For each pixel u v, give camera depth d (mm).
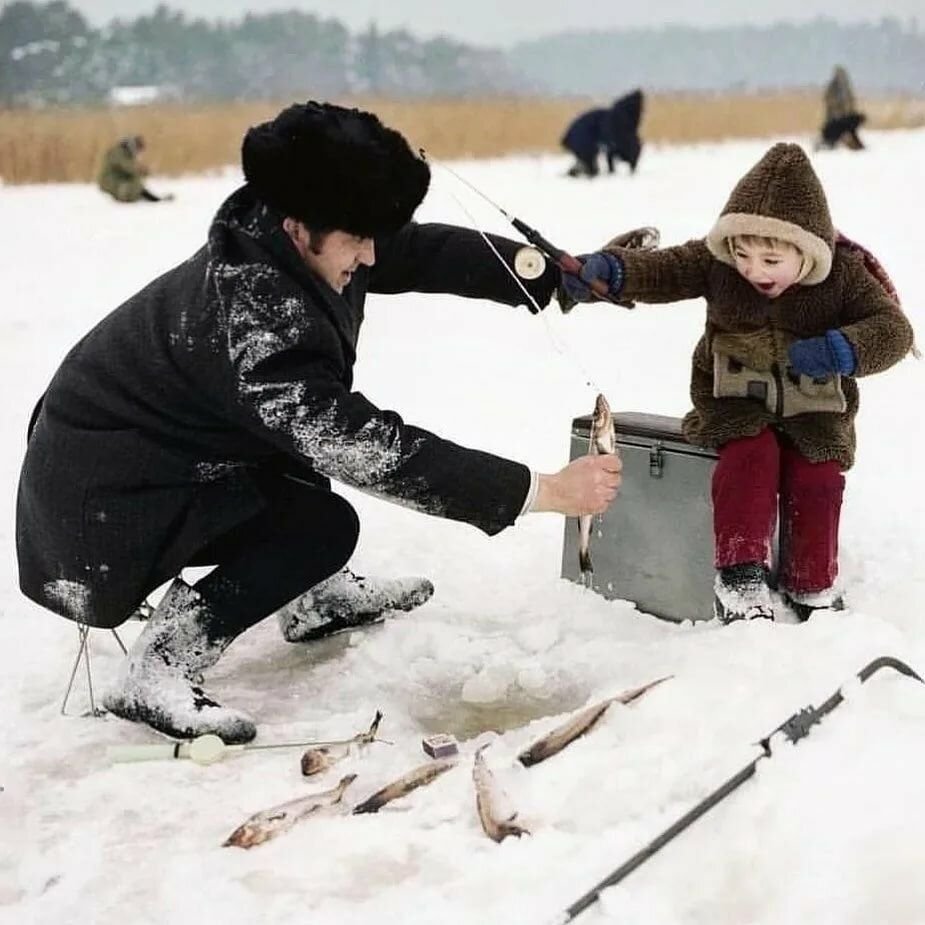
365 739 2949
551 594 3820
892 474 4883
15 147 22219
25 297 9984
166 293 3016
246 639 3689
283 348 2852
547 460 5402
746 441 3326
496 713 3191
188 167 22938
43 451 3047
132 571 3018
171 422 2984
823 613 3084
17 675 3453
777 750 2561
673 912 2262
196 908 2375
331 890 2414
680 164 21094
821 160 19281
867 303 3279
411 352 7703
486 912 2299
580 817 2559
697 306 8859
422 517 4574
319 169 2773
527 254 3412
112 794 2801
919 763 2525
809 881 2277
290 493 3148
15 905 2438
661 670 3094
